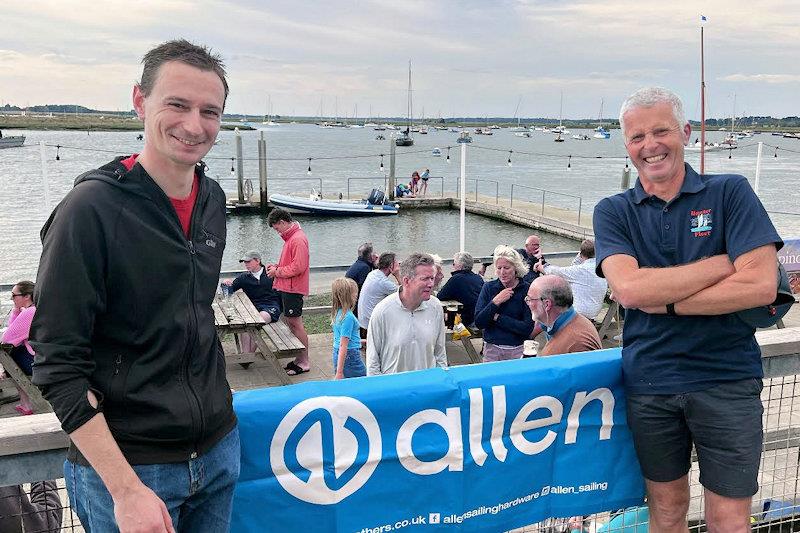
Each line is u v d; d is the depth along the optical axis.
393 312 4.56
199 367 1.53
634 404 2.28
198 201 1.54
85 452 1.33
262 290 8.23
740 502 2.12
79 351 1.32
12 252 19.86
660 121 2.08
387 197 34.84
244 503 2.01
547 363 2.35
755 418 2.11
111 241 1.35
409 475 2.19
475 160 71.88
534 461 2.36
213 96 1.44
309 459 2.07
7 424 1.77
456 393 2.21
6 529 2.00
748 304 2.00
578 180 47.59
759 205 2.05
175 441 1.47
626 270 2.15
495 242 24.98
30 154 65.19
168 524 1.39
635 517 2.58
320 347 8.66
